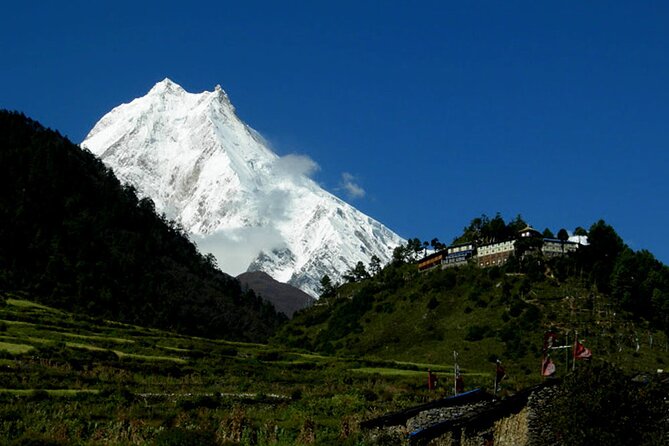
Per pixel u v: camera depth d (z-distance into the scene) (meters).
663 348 184.00
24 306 184.38
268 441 79.56
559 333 192.75
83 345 149.00
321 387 131.12
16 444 70.56
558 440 52.59
